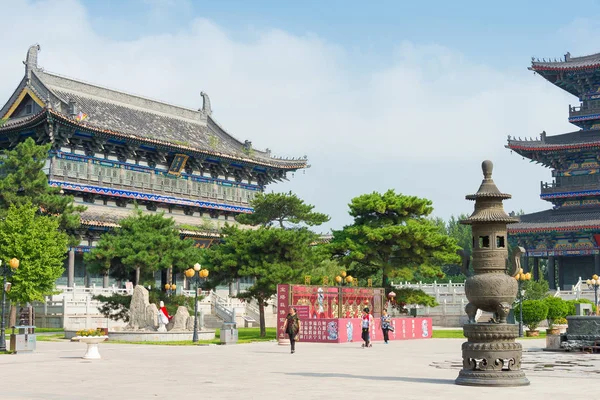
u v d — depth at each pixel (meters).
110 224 89.88
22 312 71.12
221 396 22.41
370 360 38.19
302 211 98.06
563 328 60.75
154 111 109.81
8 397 22.30
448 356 41.44
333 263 84.06
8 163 77.31
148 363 36.03
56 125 87.69
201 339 59.16
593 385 25.53
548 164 118.31
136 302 61.25
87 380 27.48
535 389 24.19
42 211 76.62
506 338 25.39
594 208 114.62
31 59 95.44
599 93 116.44
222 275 67.19
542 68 115.75
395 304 75.25
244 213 106.12
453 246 71.12
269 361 37.38
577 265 117.50
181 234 98.75
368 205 72.31
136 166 99.81
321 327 56.66
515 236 115.88
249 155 114.25
